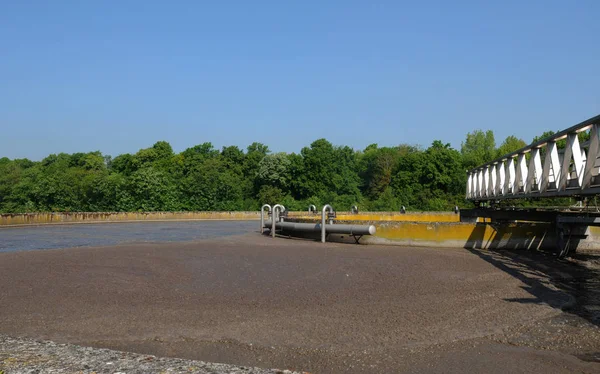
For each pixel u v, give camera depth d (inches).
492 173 1051.9
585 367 262.7
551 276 553.0
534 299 423.2
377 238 879.1
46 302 398.6
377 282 494.9
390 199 2854.3
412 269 575.8
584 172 553.0
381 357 276.1
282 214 1210.6
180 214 2300.7
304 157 3678.6
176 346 293.4
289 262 631.2
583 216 762.8
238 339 306.3
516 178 815.1
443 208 2699.3
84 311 370.3
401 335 315.3
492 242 816.9
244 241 946.1
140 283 481.1
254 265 604.4
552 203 1706.4
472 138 4190.5
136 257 666.8
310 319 351.6
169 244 872.3
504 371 256.5
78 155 4813.0
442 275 537.3
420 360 271.6
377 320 349.4
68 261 624.7
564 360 272.8
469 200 1359.5
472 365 264.5
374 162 4097.0
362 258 669.9
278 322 343.9
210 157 4308.6
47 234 1213.1
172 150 4525.1
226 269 572.7
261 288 462.6
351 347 292.4
